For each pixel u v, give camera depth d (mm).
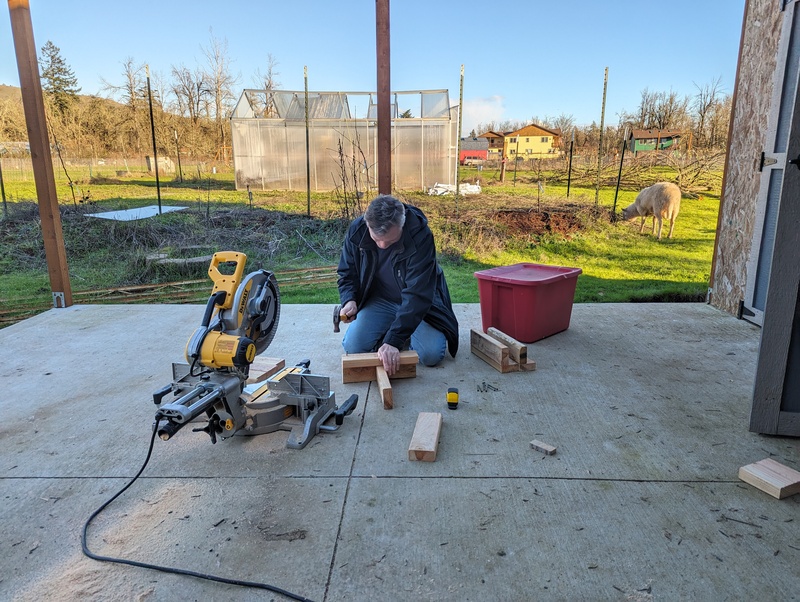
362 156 6828
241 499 1853
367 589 1424
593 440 2256
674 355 3324
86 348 3596
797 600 1366
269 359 3049
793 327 2158
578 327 3965
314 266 5957
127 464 2107
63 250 4711
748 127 4043
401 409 2588
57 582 1467
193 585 1453
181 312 4551
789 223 2074
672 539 1613
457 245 5852
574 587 1421
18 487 1952
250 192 6680
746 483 1919
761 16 3861
